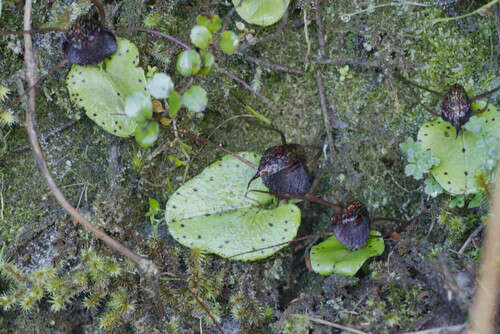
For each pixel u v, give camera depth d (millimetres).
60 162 333
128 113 313
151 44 333
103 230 332
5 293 326
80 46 323
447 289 312
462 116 324
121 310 326
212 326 331
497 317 307
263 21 331
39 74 328
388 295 322
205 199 332
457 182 327
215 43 332
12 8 326
